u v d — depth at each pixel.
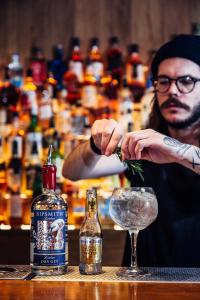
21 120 2.62
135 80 2.65
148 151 1.24
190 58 1.58
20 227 2.37
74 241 2.25
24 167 2.57
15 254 2.29
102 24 2.78
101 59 2.71
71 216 2.44
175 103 1.58
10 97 2.64
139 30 2.79
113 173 1.72
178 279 1.00
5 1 2.78
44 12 2.78
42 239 1.05
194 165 1.20
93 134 1.28
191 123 1.60
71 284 0.94
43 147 2.58
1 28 2.77
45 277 1.02
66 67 2.70
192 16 2.80
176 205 1.55
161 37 2.78
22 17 2.78
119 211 1.06
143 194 1.06
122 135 1.24
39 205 1.06
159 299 0.82
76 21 2.78
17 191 2.53
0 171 2.57
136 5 2.80
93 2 2.79
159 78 1.62
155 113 1.74
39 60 2.67
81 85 2.63
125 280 0.98
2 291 0.88
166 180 1.57
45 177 1.09
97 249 1.06
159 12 2.80
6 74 2.65
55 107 2.61
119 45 2.77
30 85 2.64
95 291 0.88
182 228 1.51
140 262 1.53
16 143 2.55
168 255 1.51
